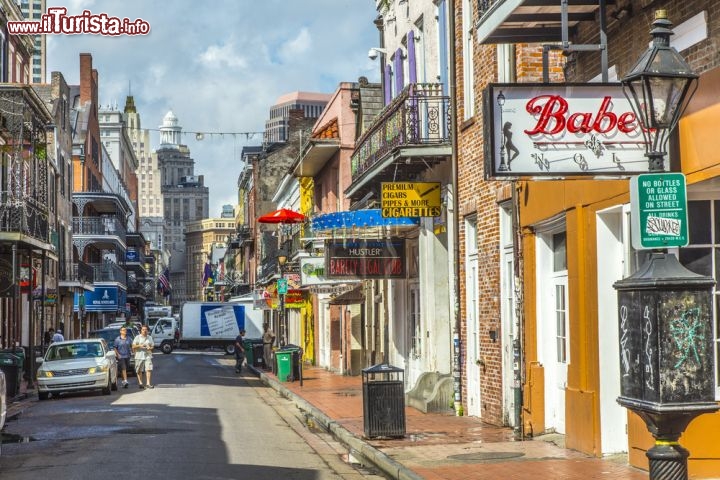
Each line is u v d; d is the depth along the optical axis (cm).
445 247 2525
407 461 1504
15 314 4625
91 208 8981
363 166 2803
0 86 3478
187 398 3041
